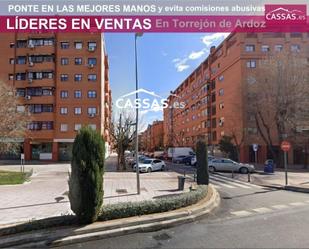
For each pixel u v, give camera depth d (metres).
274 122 40.22
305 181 22.47
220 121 58.78
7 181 19.02
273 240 7.30
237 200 13.61
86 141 8.17
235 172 30.50
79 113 52.09
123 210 8.77
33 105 52.16
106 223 8.16
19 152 52.16
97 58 53.09
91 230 7.76
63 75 52.66
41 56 53.06
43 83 52.00
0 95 28.08
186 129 86.00
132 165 33.69
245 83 44.84
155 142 124.12
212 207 11.24
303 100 35.97
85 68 52.75
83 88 52.44
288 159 47.41
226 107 55.47
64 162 48.47
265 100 37.78
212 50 65.19
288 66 37.22
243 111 45.56
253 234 7.85
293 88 36.47
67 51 52.97
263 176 26.73
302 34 50.22
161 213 9.32
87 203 8.00
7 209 10.61
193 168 36.72
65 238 7.32
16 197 13.29
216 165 30.94
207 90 65.75
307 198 14.34
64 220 8.03
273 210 11.18
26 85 52.38
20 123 29.39
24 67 53.03
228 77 54.78
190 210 9.81
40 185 17.92
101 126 52.22
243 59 49.53
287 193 16.34
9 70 53.09
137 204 9.15
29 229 7.65
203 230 8.34
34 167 36.66
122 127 35.22
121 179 21.94
